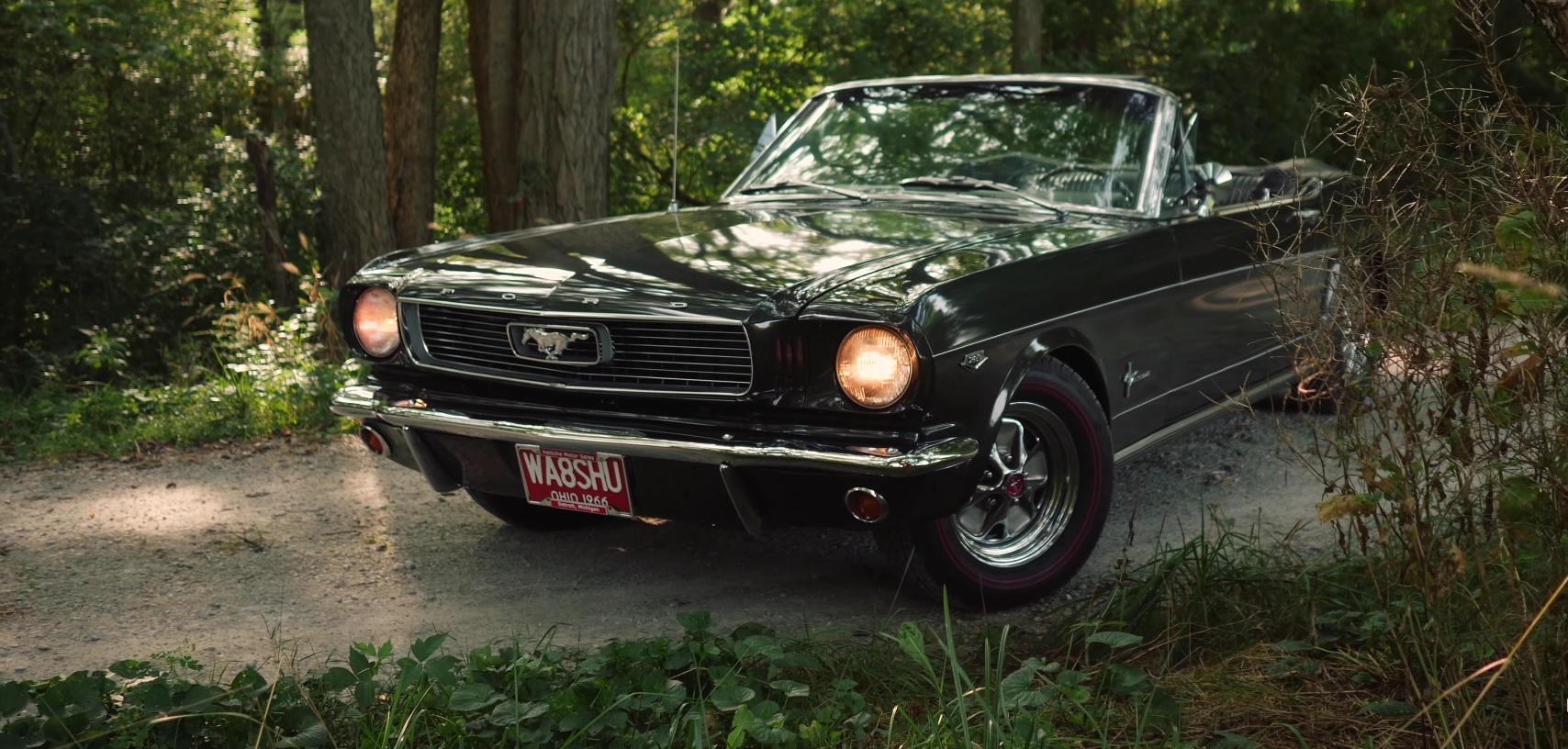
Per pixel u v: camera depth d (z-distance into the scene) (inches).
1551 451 88.4
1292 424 222.5
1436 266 90.9
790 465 124.0
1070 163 170.7
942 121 182.9
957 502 127.7
